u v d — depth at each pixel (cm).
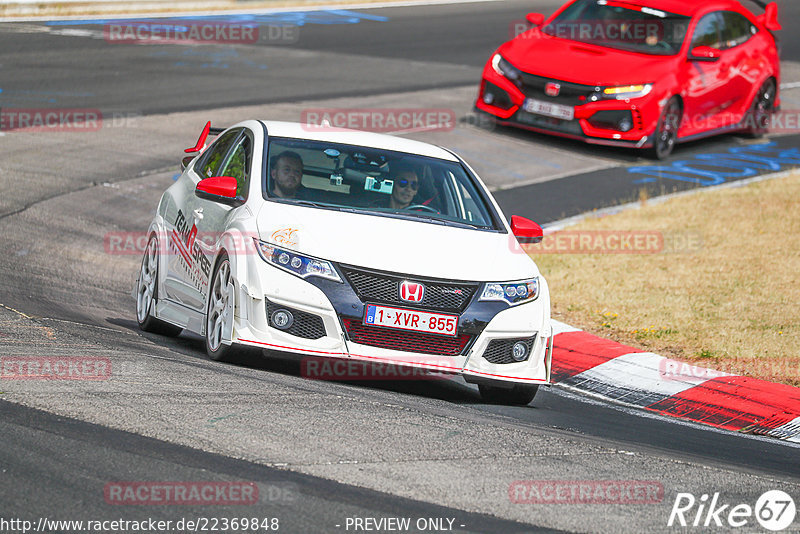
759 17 6781
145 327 3019
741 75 6353
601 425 2520
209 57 7575
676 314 3638
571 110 5872
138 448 1775
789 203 5069
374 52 8206
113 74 6781
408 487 1733
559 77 5919
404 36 8938
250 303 2398
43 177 4750
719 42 6284
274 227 2484
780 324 3544
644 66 5925
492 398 2661
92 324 2872
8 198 4391
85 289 3447
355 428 2009
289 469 1747
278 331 2386
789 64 8669
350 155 2841
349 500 1644
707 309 3697
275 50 8019
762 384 2950
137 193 4700
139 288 3106
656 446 2327
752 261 4250
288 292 2383
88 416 1908
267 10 9844
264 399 2130
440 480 1784
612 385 2983
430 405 2380
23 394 1992
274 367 2580
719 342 3359
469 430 2117
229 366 2461
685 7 6247
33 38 7681
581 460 2012
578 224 4731
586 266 4188
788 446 2555
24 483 1590
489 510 1675
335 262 2416
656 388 2952
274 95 6538
